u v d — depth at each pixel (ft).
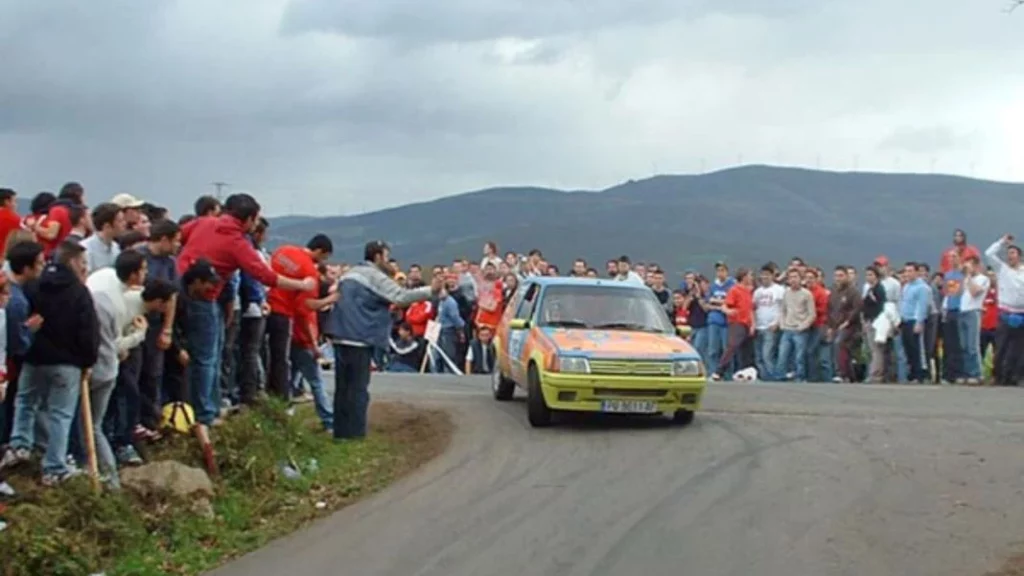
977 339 113.29
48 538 46.11
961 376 114.83
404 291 73.77
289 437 68.13
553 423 79.97
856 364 121.39
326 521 54.24
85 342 51.21
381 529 51.96
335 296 73.36
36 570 45.03
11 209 64.44
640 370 76.48
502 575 44.29
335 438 73.26
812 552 47.03
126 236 61.11
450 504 56.44
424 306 130.41
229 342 68.80
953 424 79.51
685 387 77.05
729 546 47.96
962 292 113.70
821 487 58.95
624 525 51.57
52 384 51.26
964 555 46.70
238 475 59.67
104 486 51.60
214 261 65.57
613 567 45.11
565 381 75.92
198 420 63.16
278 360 74.79
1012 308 109.29
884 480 60.70
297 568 46.19
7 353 49.62
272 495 59.00
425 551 48.01
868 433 75.25
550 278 88.28
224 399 69.05
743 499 56.34
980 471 63.16
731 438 73.15
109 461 53.98
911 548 47.70
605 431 76.33
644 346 78.23
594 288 85.81
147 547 49.52
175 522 52.11
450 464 66.28
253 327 70.18
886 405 90.07
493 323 128.26
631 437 73.92
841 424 79.05
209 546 50.42
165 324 59.62
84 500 49.60
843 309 120.37
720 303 127.03
